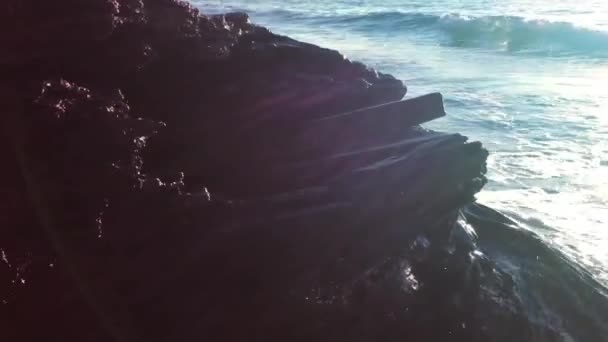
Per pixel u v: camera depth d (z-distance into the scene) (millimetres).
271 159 4051
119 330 3121
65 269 3031
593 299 4879
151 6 4152
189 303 3314
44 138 3123
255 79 4328
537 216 6855
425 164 4207
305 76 4512
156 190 3334
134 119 3537
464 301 4348
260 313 3494
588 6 27219
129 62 3805
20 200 3018
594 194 7551
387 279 4070
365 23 25844
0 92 3178
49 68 3475
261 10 31750
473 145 4414
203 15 4516
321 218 3729
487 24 21844
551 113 11648
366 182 4004
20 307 2902
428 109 4668
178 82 4016
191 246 3361
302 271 3631
